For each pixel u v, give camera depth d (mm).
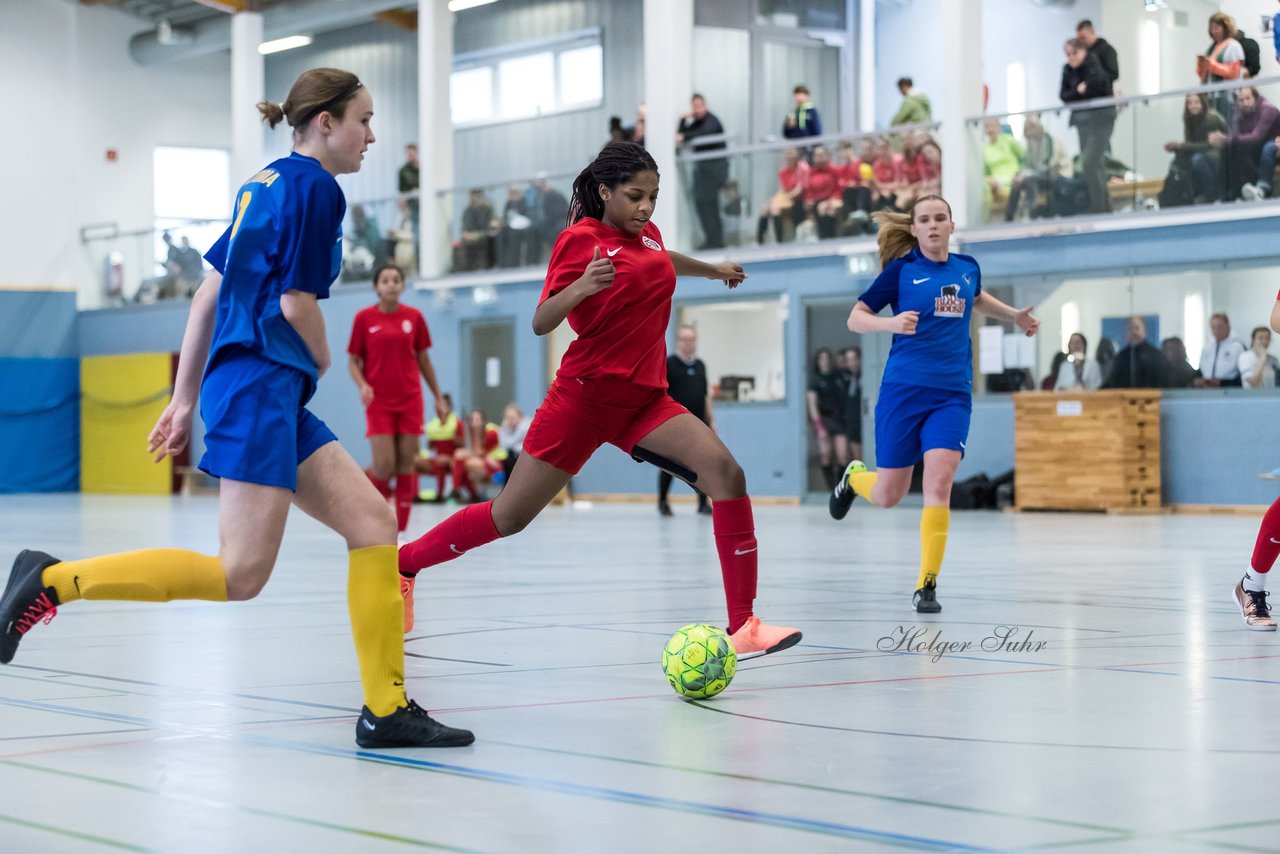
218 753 4289
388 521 4480
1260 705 5062
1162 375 22688
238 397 4320
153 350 37406
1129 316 22828
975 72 23984
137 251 37906
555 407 6000
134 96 40094
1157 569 11547
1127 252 22750
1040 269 23594
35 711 5074
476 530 6246
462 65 37844
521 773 3975
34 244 38625
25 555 4332
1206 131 21766
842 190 25375
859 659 6367
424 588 10133
